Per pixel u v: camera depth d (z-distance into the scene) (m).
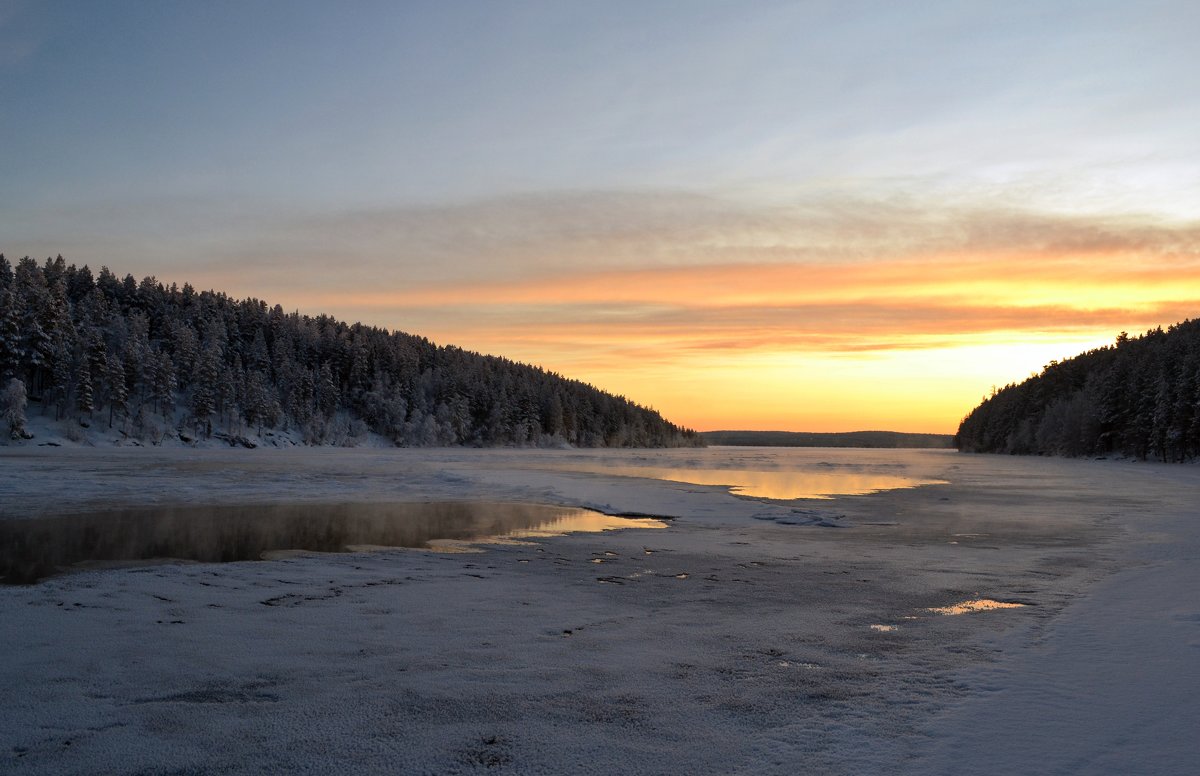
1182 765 4.53
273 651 7.44
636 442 177.75
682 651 7.54
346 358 134.50
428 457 79.31
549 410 150.75
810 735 5.16
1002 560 14.25
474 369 153.75
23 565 12.89
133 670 6.78
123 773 4.63
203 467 44.59
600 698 6.03
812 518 21.58
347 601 9.95
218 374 104.56
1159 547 16.23
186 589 10.70
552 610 9.53
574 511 23.39
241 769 4.68
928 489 37.25
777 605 9.95
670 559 14.14
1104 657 7.07
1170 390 82.94
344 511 22.53
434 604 9.82
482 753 4.91
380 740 5.14
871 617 9.20
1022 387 142.75
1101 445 96.75
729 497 27.98
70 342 89.00
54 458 54.22
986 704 5.73
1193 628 8.25
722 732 5.26
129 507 22.58
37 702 5.91
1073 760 4.62
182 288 132.12
